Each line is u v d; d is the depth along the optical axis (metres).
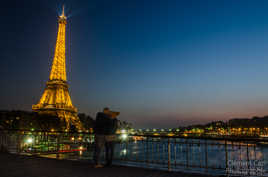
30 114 141.12
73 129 124.06
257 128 133.00
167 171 10.12
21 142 15.85
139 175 9.49
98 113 11.16
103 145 11.05
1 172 10.06
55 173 9.87
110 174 9.67
